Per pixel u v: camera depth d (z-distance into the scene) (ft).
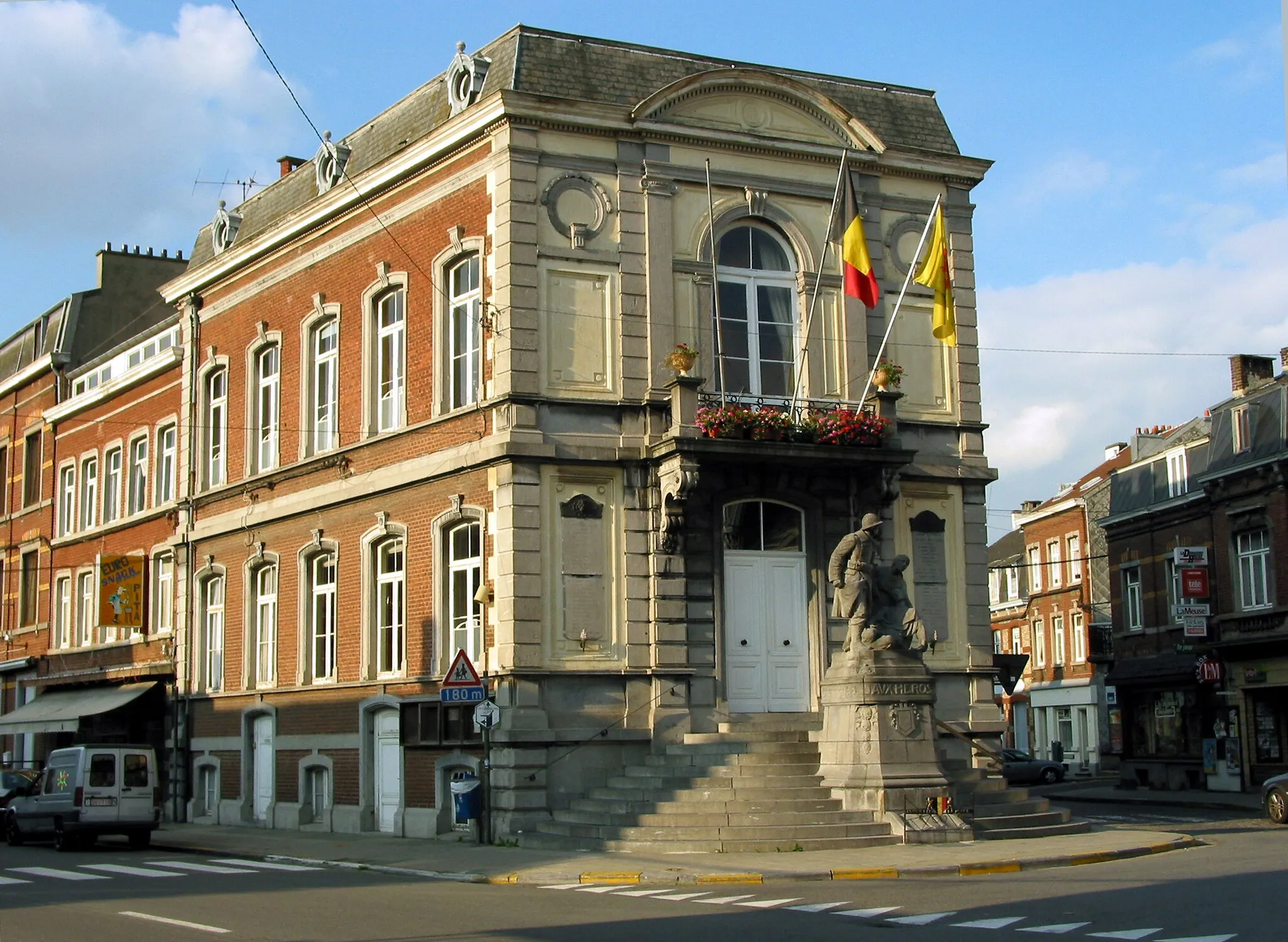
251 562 96.94
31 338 144.87
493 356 74.28
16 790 93.09
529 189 74.49
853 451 74.38
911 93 87.04
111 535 122.52
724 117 78.89
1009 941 37.06
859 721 66.03
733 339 78.69
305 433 91.61
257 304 98.48
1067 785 151.02
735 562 75.92
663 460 73.46
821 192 81.15
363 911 46.09
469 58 78.43
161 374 114.11
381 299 86.02
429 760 77.41
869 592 68.28
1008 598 202.39
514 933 40.06
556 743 70.64
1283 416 116.06
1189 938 36.81
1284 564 115.14
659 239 76.54
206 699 101.60
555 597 72.28
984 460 83.30
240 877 60.49
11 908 48.78
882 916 42.57
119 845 85.30
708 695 73.51
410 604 80.69
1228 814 96.99
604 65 78.02
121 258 139.95
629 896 49.78
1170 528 134.21
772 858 59.11
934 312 78.23
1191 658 128.67
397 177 82.94
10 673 141.69
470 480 75.92
